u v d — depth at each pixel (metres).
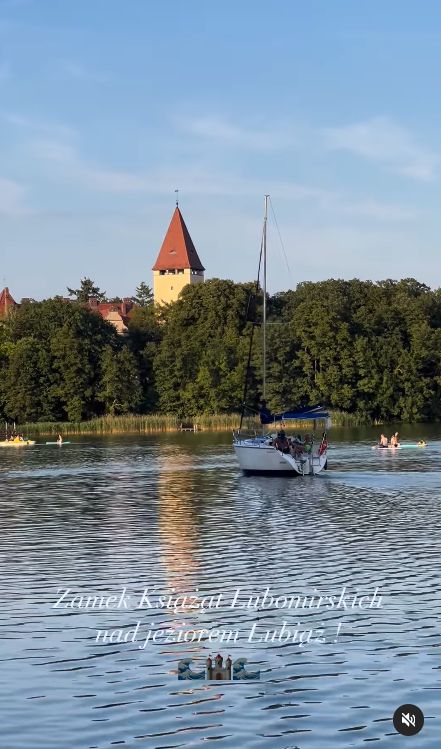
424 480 62.59
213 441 105.19
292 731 19.38
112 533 41.53
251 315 155.12
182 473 69.31
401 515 46.12
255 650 24.17
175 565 34.16
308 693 21.25
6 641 25.16
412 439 105.88
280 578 31.77
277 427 130.75
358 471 69.06
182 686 21.75
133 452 90.44
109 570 33.41
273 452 65.38
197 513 47.84
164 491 57.94
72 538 40.25
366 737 19.09
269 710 20.39
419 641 24.58
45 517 46.84
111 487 60.53
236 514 47.25
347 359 142.50
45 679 22.28
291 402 140.88
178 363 143.75
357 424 138.38
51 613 27.77
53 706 20.67
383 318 152.12
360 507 49.34
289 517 45.94
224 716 20.12
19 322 148.25
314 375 143.88
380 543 38.09
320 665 22.98
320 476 65.62
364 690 21.34
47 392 137.88
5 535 41.22
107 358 140.00
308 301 154.50
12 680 22.25
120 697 21.17
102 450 93.88
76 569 33.66
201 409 142.50
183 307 157.50
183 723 19.78
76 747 18.72
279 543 38.44
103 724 19.77
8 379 137.25
